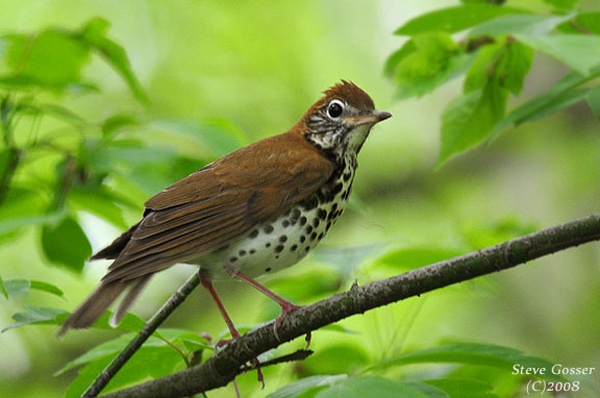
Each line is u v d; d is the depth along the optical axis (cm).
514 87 1063
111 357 902
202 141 1065
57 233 1161
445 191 1919
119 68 1195
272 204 951
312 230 979
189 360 896
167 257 894
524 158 1938
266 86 1891
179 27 1891
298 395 734
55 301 1705
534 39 896
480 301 1702
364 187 1906
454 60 1056
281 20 1905
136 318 842
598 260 1788
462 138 1093
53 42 1164
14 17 1848
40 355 1599
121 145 1136
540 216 1888
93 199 1157
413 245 1054
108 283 836
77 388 914
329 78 1917
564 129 1927
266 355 960
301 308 827
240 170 970
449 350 809
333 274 1070
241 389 1145
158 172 1112
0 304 1625
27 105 1135
